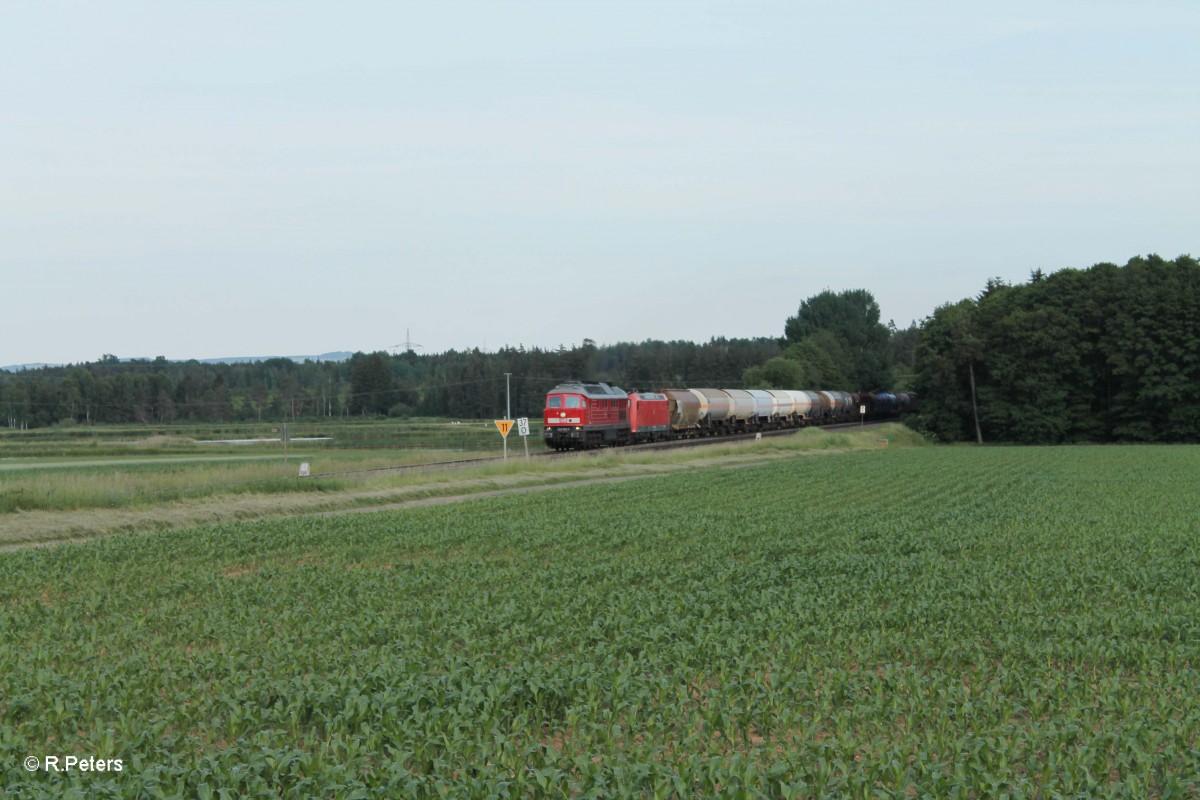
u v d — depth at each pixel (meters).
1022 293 108.56
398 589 21.19
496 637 16.69
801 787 10.05
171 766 10.52
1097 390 105.31
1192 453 80.06
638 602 19.45
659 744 11.82
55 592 21.56
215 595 20.77
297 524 32.41
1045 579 22.78
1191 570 24.33
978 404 107.38
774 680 13.52
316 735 12.05
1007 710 12.65
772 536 31.08
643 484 50.22
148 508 35.03
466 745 11.15
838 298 190.62
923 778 10.49
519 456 64.88
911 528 33.06
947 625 17.28
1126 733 11.80
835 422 125.56
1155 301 99.31
